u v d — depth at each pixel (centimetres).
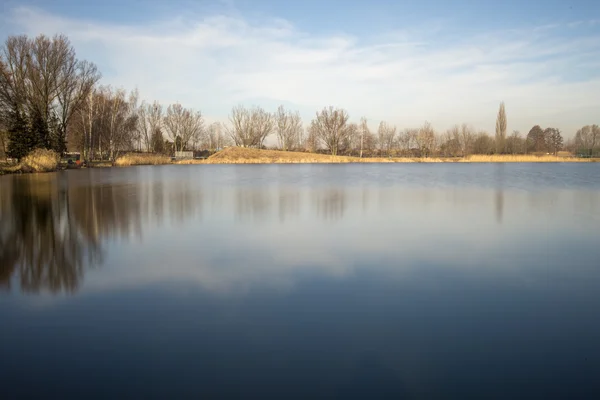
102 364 429
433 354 451
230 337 490
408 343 476
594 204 1636
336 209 1498
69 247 930
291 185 2488
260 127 8738
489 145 7519
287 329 512
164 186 2397
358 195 1933
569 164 5769
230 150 7344
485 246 945
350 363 432
